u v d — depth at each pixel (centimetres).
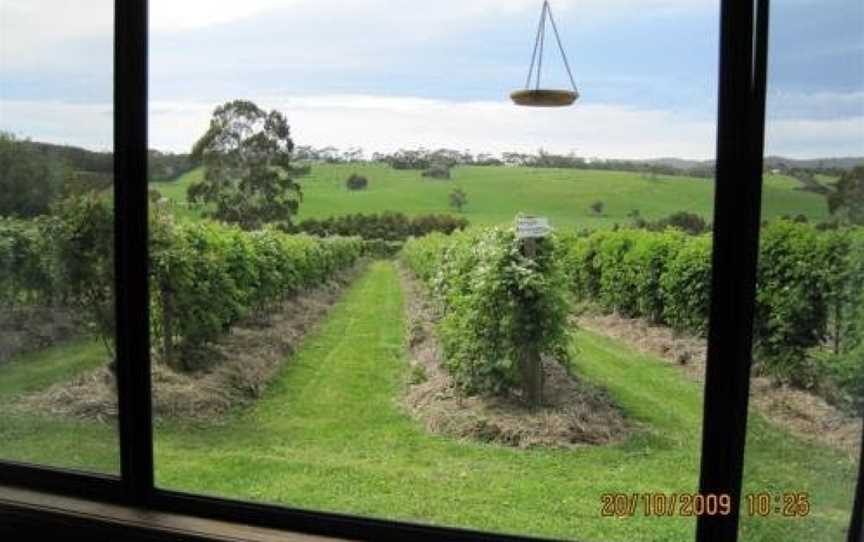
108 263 214
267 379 279
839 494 154
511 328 247
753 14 146
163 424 262
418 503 218
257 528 185
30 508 198
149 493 198
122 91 193
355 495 223
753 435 155
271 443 249
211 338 287
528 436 235
